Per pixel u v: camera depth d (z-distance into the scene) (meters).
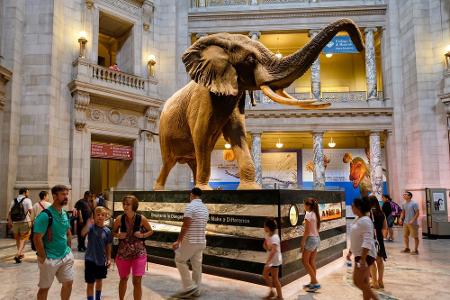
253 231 5.74
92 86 13.70
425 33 16.45
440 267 7.31
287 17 19.03
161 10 17.38
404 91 17.88
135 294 4.29
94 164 19.02
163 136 7.57
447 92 15.19
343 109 18.36
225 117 6.18
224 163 19.45
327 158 20.14
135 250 4.32
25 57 12.77
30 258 8.23
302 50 4.82
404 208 9.26
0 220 11.52
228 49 5.73
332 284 5.78
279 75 5.06
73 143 13.43
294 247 5.91
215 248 6.21
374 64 18.77
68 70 13.83
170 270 6.67
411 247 10.07
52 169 12.65
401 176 17.67
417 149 16.36
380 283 5.74
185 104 6.99
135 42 16.05
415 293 5.43
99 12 14.97
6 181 11.74
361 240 4.32
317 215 5.61
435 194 12.29
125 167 15.75
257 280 5.62
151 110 15.70
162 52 17.14
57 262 3.84
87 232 4.46
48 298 5.09
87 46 14.29
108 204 9.09
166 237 7.00
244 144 6.39
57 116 13.15
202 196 6.40
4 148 11.84
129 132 15.27
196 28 19.12
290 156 20.48
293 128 18.59
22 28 12.80
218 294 5.17
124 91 14.67
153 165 15.88
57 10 13.27
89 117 14.05
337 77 22.77
